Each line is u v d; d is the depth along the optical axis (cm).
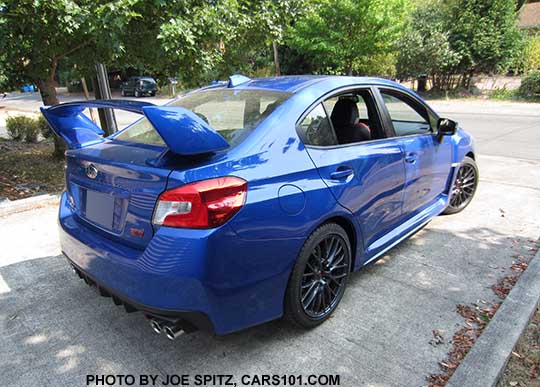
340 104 295
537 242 384
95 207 241
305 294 250
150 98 2950
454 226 425
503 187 557
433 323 268
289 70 2486
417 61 2083
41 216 471
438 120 389
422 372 225
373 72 2214
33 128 1025
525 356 238
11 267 352
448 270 337
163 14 535
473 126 1183
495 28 1975
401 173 320
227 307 211
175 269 194
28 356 244
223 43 682
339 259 272
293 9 758
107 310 289
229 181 203
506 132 1060
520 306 275
